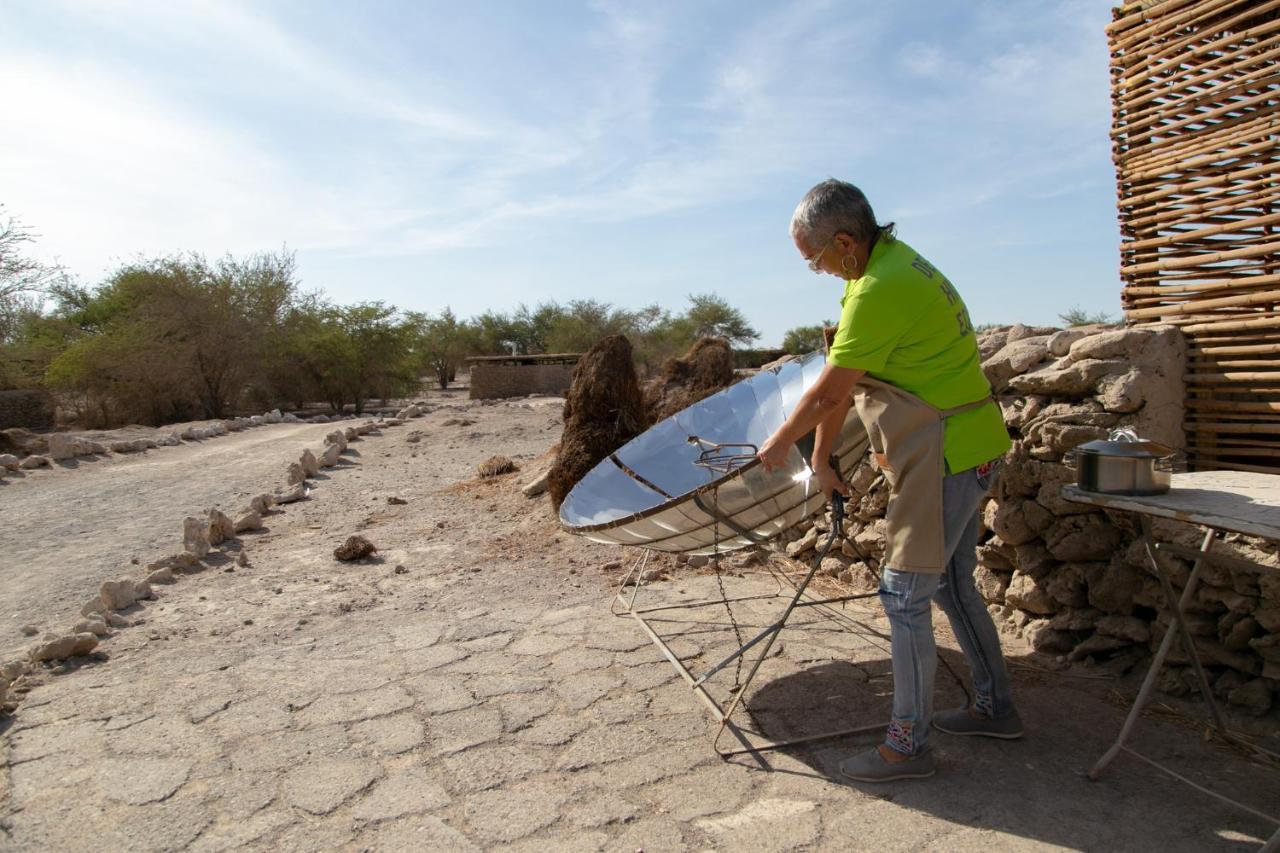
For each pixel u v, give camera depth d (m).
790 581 5.69
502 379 35.06
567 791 3.12
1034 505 4.20
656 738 3.51
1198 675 3.24
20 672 4.54
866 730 3.48
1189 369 4.13
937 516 2.93
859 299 2.90
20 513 9.44
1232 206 3.89
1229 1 3.81
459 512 8.68
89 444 13.78
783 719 3.63
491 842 2.81
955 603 3.29
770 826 2.84
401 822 2.95
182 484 11.20
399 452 13.36
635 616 4.79
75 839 2.92
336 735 3.66
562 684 4.12
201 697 4.14
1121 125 4.41
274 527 8.37
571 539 7.16
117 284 27.95
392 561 6.93
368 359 30.30
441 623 5.21
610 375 7.66
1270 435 3.90
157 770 3.39
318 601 5.88
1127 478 2.87
